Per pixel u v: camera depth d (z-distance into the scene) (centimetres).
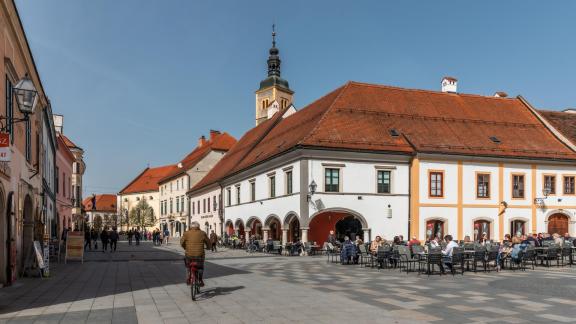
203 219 6216
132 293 1414
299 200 3328
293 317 1049
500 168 3728
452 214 3578
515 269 2161
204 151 7912
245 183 4488
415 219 3484
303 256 3194
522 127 4153
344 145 3372
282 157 3612
